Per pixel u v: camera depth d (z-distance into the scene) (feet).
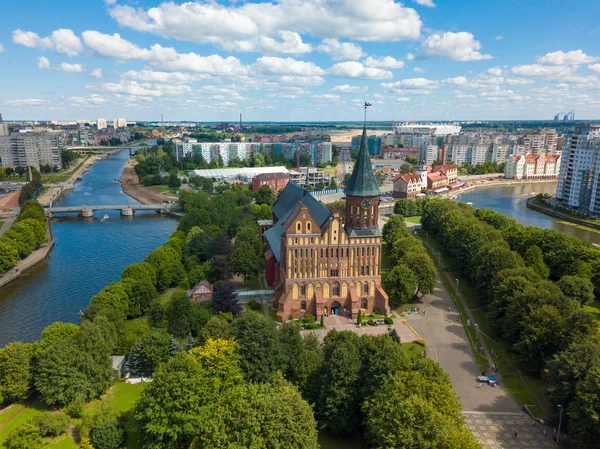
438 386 254.47
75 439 278.67
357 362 286.46
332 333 317.83
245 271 546.26
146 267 513.86
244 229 640.99
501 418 305.32
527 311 372.79
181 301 407.44
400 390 247.50
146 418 261.85
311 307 469.16
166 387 261.85
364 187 465.47
